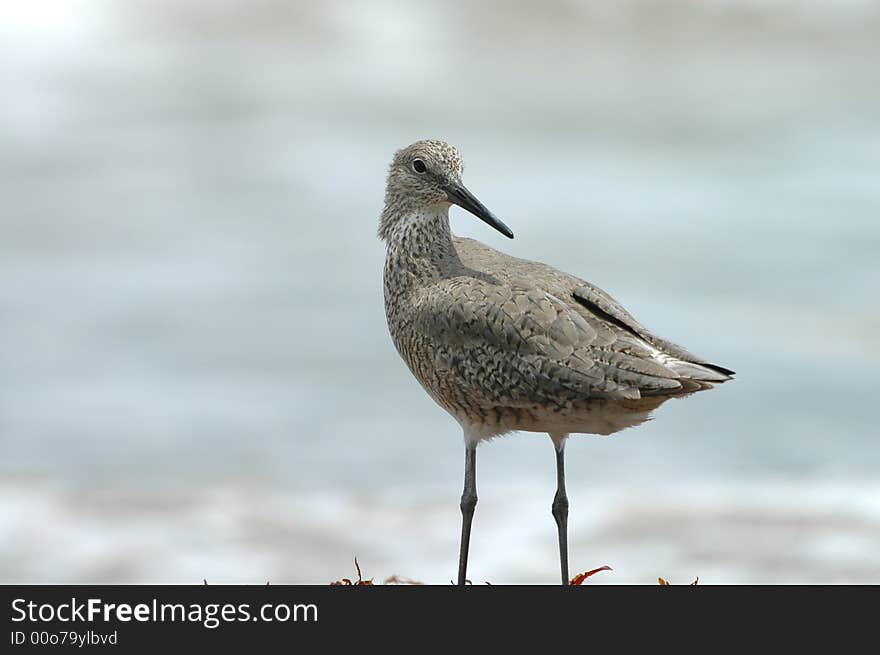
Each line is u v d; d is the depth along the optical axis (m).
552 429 9.62
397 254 10.25
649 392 8.87
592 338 9.11
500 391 9.38
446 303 9.57
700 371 8.87
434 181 10.16
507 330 9.24
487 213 10.07
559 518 9.84
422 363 9.92
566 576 9.89
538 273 9.76
